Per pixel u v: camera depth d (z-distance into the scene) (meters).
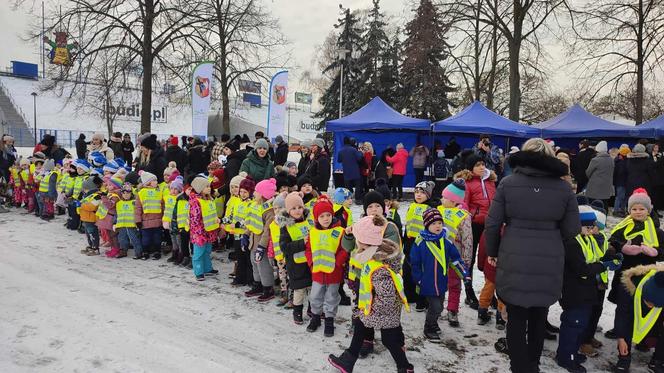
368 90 33.34
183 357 3.79
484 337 4.30
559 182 3.14
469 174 5.01
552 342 4.21
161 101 48.16
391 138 15.16
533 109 36.03
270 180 5.25
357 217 9.70
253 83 21.97
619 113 27.66
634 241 3.99
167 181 7.07
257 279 5.37
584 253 3.56
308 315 4.77
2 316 4.54
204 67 14.41
